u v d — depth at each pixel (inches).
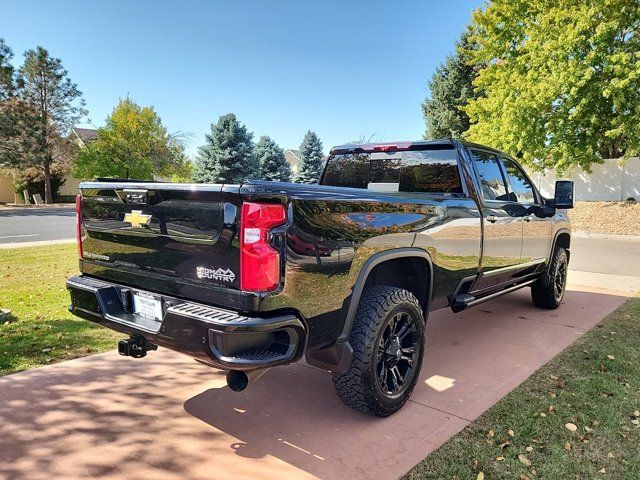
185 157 1569.9
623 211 654.5
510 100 669.9
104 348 158.4
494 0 735.7
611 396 125.5
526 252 184.7
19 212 1017.5
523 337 177.8
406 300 114.3
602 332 183.2
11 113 1221.7
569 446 101.1
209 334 84.4
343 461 94.8
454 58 1098.1
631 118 579.5
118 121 1389.0
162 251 99.0
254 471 91.4
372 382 107.0
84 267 122.7
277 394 126.5
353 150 177.0
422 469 92.3
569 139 644.7
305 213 90.8
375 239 107.0
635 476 90.7
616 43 600.4
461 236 139.8
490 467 93.4
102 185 111.7
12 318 188.4
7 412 113.1
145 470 91.4
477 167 156.9
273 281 85.2
